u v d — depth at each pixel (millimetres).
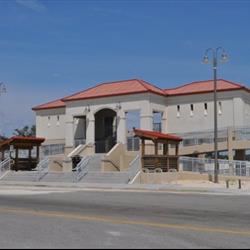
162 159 39031
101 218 15117
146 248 9867
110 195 25344
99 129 54656
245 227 13211
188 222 14172
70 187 33719
